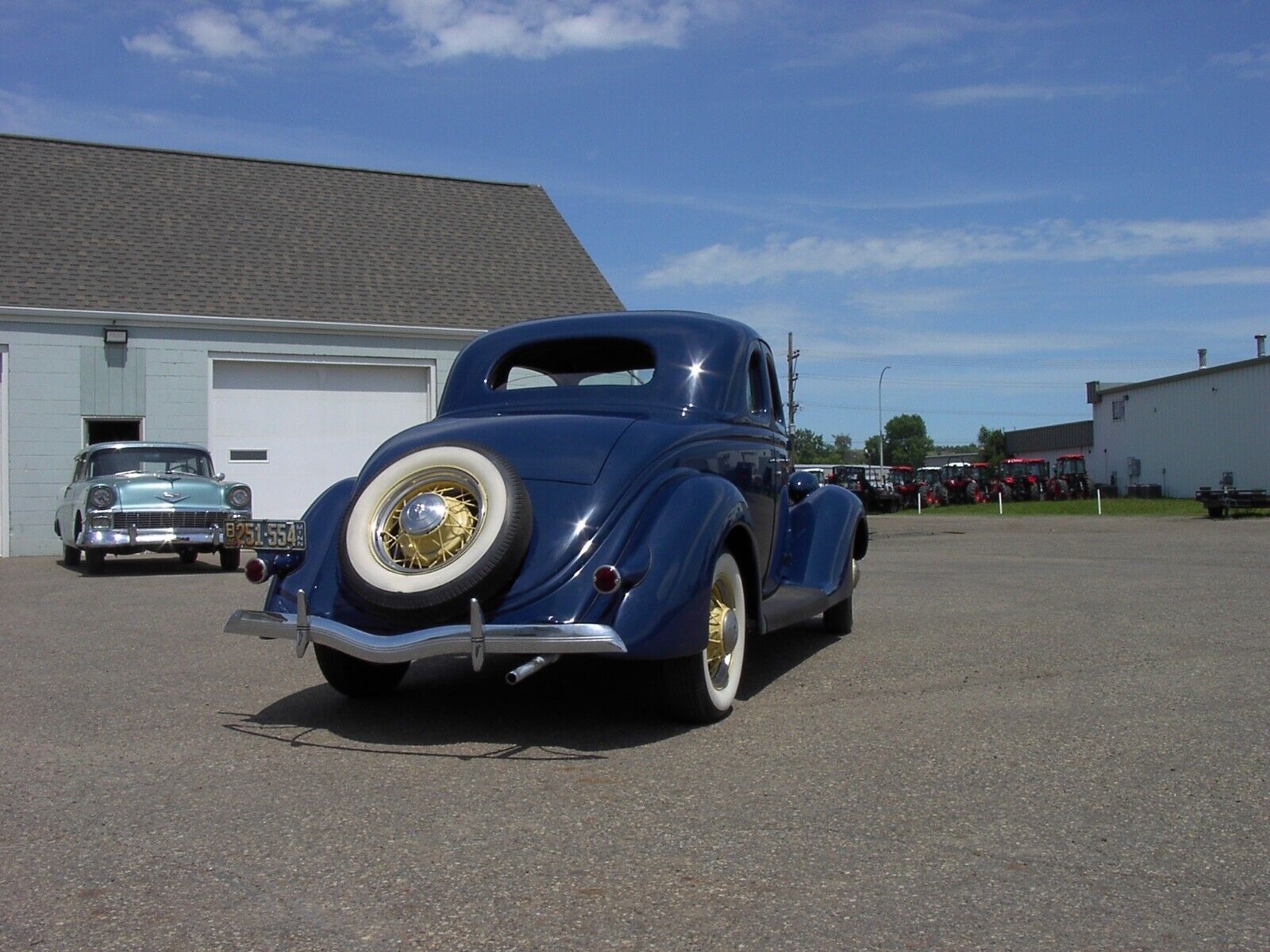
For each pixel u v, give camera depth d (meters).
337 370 17.88
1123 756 4.18
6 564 14.15
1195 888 2.93
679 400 5.35
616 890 2.94
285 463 17.52
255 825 3.49
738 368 5.66
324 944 2.64
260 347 17.25
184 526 12.44
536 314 19.56
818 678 5.70
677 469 4.72
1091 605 8.64
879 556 14.30
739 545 4.96
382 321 18.09
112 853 3.27
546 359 5.73
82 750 4.41
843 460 104.88
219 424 17.12
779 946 2.61
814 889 2.93
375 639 4.20
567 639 3.97
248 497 12.91
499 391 5.67
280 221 19.78
